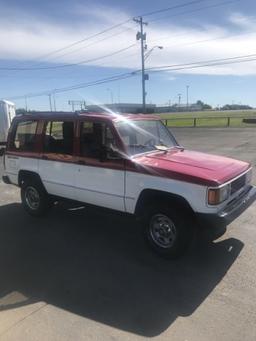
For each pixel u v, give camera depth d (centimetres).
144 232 518
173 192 473
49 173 638
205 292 414
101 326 356
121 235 595
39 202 679
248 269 464
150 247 515
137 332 346
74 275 462
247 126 3300
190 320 363
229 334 339
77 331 349
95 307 390
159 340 334
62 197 634
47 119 634
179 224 478
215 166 505
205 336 338
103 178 550
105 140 546
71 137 591
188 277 449
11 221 677
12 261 507
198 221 462
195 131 2969
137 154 538
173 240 488
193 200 458
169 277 451
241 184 525
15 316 376
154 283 438
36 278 457
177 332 345
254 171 1102
